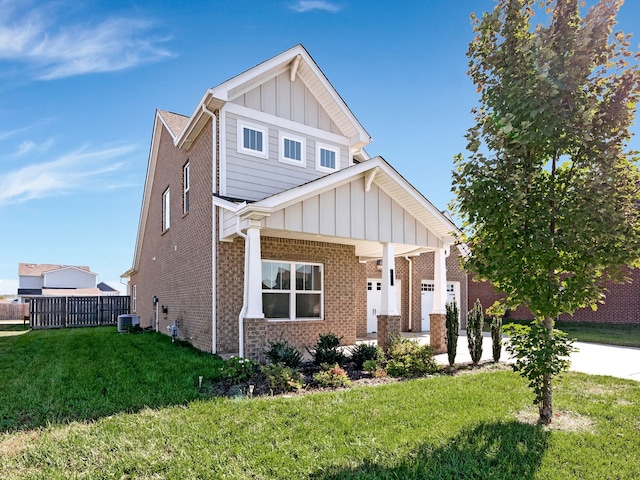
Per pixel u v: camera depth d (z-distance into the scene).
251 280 8.16
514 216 4.59
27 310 31.77
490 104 4.81
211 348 9.72
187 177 12.78
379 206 10.00
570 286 4.59
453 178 5.36
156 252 16.39
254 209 7.96
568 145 4.49
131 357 9.18
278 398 5.91
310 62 11.40
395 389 6.52
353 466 3.79
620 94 4.36
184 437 4.36
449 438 4.46
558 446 4.32
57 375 7.25
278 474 3.62
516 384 6.90
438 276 11.23
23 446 4.12
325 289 11.75
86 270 48.28
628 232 4.39
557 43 4.39
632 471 3.78
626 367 9.01
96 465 3.74
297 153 11.49
